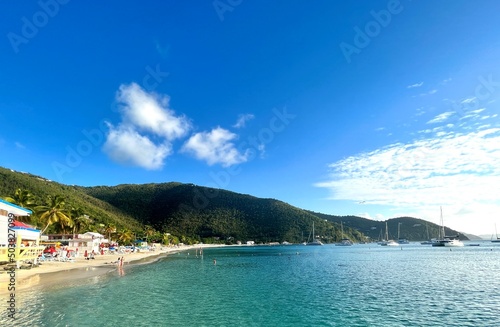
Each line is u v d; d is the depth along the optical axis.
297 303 27.89
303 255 112.88
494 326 21.22
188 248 190.88
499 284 38.84
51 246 68.56
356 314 24.19
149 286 35.50
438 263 70.94
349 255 109.50
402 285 38.25
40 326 19.31
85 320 20.92
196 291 33.25
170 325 20.69
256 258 94.81
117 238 127.00
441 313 24.55
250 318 22.83
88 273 44.38
